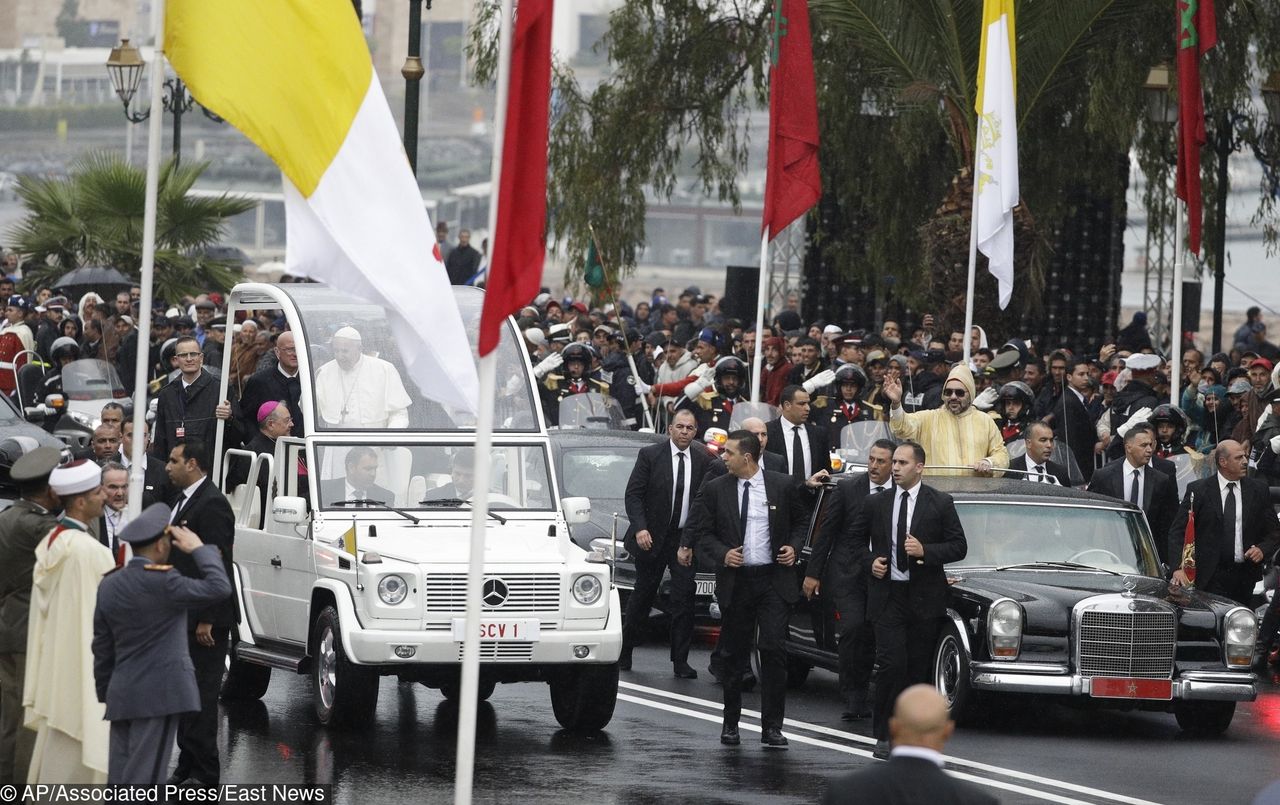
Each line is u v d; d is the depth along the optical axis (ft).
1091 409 206.39
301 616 127.75
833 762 116.57
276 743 118.42
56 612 92.07
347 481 129.80
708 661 161.48
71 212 368.07
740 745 122.21
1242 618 131.44
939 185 320.70
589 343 252.21
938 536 120.57
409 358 105.29
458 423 134.10
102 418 148.87
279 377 147.02
